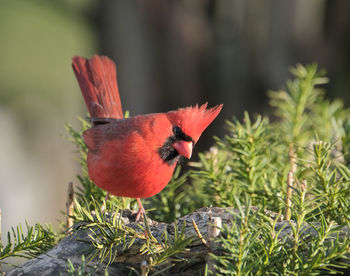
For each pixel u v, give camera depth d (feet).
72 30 66.23
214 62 34.42
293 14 32.04
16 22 65.72
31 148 61.72
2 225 52.11
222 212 11.44
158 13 34.42
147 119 13.79
